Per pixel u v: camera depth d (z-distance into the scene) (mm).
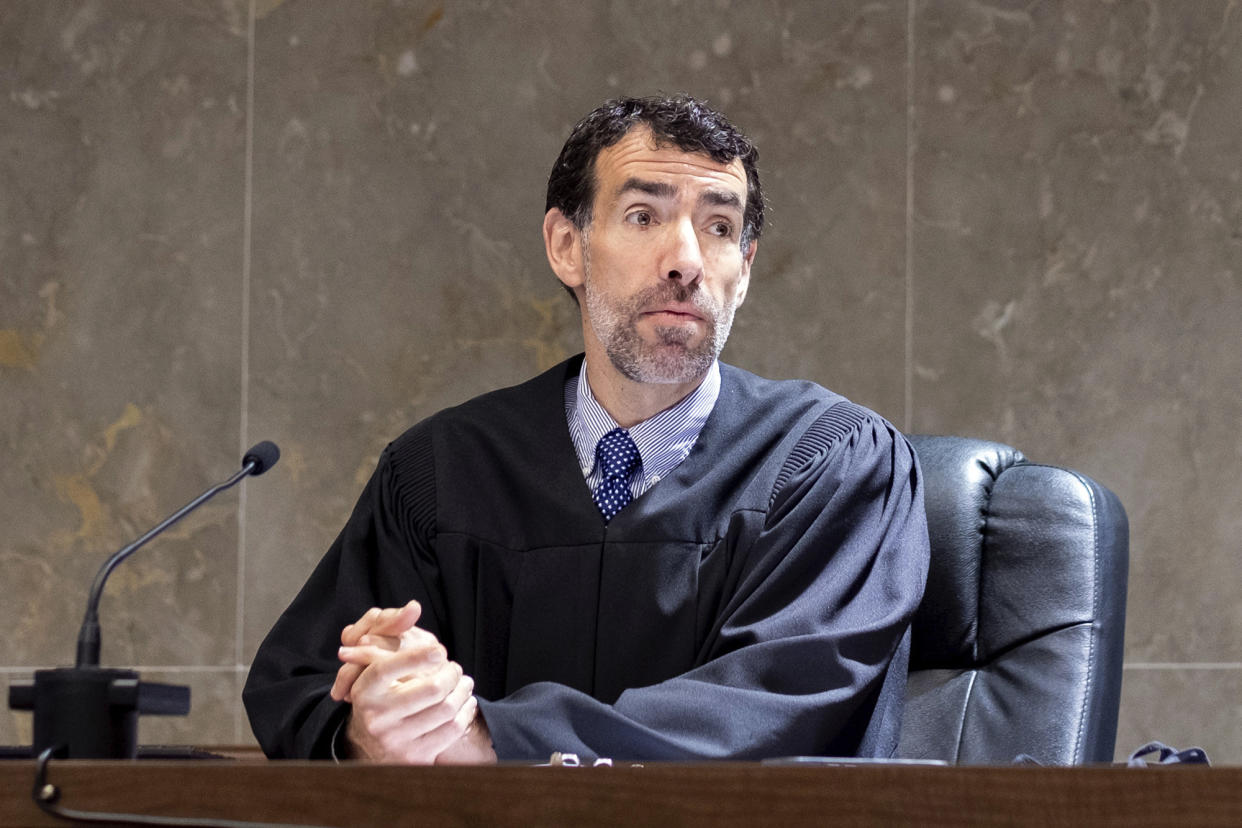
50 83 6109
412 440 4020
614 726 2885
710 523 3660
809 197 6180
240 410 6047
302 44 6176
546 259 6141
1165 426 6141
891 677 3451
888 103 6223
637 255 3588
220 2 6180
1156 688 6031
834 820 1678
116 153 6102
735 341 6105
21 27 6117
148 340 6047
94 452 5996
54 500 5973
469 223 6141
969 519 3758
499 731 2830
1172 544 6094
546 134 6180
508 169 6164
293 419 6059
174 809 1719
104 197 6082
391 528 3877
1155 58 6254
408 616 2891
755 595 3479
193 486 6012
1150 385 6148
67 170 6082
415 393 6078
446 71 6184
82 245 6062
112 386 6023
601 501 3717
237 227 6109
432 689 2818
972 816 1667
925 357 6133
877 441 3744
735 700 3045
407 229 6129
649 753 2900
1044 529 3674
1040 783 1664
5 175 6062
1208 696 6039
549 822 1687
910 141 6215
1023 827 1658
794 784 1685
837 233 6168
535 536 3730
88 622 2207
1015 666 3555
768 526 3625
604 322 3625
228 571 6004
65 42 6129
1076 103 6238
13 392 5996
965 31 6254
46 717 2047
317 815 1703
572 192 3748
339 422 6062
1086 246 6188
